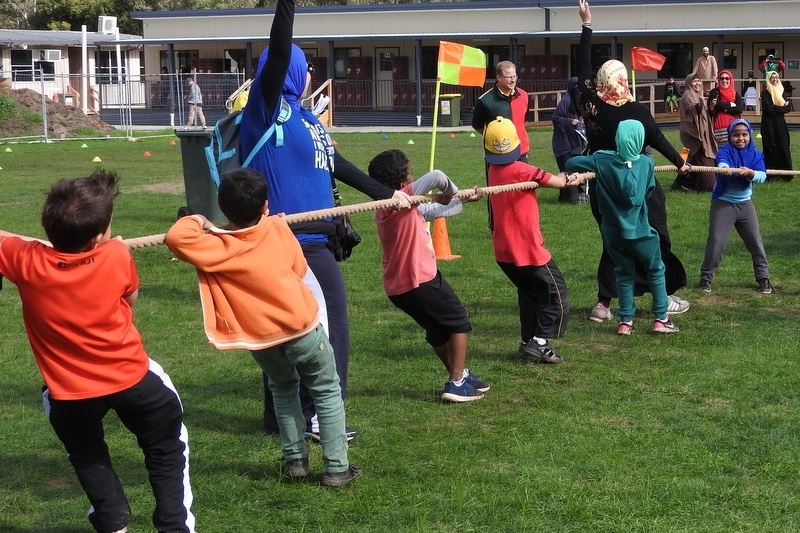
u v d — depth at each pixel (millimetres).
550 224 13469
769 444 5527
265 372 4992
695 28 37594
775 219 13594
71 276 3820
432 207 6164
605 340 7863
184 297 9461
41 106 34188
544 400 6367
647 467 5227
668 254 8508
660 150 8164
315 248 5574
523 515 4664
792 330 8047
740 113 16344
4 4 65625
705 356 7324
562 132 14969
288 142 5465
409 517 4660
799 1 36219
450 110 36844
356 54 43906
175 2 64188
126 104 40969
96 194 3857
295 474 5094
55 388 3922
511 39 39562
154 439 4164
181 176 20531
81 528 4598
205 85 40188
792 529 4508
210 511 4742
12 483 5117
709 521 4594
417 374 6988
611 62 7977
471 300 9250
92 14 64750
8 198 16641
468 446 5562
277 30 5227
